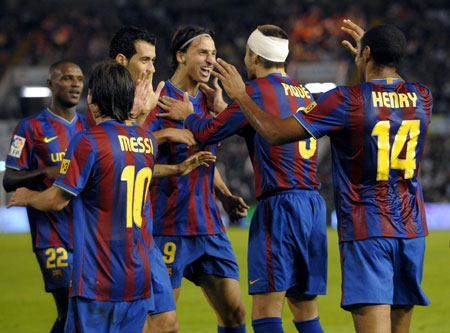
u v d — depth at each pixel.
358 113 14.91
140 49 18.77
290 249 17.94
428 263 47.06
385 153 15.00
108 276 14.60
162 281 16.75
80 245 14.60
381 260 15.04
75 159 14.51
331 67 104.69
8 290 36.78
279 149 17.98
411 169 15.31
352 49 17.98
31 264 48.84
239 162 96.50
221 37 124.75
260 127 15.45
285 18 126.56
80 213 14.73
